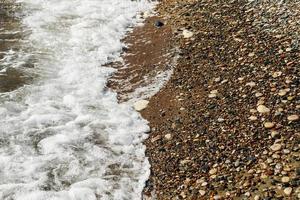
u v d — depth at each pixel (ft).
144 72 41.93
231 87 37.06
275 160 29.37
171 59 42.65
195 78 39.42
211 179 29.60
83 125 35.63
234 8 47.47
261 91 35.55
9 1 52.80
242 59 39.68
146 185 30.76
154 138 34.65
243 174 29.19
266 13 44.83
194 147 32.60
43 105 37.14
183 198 28.89
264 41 41.06
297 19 42.32
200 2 50.55
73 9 52.01
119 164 32.37
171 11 50.65
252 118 33.32
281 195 27.02
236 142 31.78
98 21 49.88
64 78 40.78
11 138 33.47
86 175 31.19
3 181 29.86
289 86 35.17
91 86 40.19
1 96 37.52
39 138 33.81
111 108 37.91
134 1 54.24
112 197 29.66
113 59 44.21
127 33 48.39
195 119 35.17
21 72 40.73
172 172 31.17
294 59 37.78
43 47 44.75
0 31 46.78
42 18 49.73
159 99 38.37
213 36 44.11
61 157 32.35
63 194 29.45
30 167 31.19
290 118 32.27
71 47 45.19
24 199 28.73
